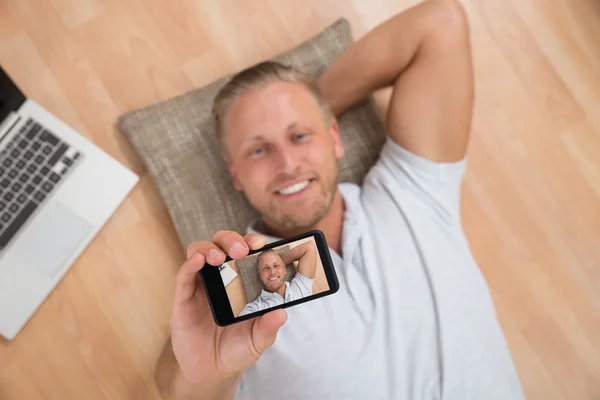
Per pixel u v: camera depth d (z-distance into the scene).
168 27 1.31
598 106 1.39
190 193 1.16
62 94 1.27
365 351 0.93
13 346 1.21
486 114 1.38
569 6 1.41
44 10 1.28
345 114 1.22
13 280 1.15
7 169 1.15
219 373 0.72
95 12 1.29
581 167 1.37
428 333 0.97
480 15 1.39
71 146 1.17
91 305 1.24
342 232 1.04
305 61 1.22
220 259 0.64
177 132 1.17
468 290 1.02
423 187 1.06
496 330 1.04
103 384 1.23
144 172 1.27
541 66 1.39
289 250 0.68
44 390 1.21
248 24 1.34
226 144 1.04
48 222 1.16
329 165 1.03
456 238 1.07
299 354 0.93
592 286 1.35
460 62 1.07
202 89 1.20
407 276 0.99
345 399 0.91
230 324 0.67
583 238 1.36
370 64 1.11
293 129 1.00
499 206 1.36
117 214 1.26
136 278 1.25
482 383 0.98
